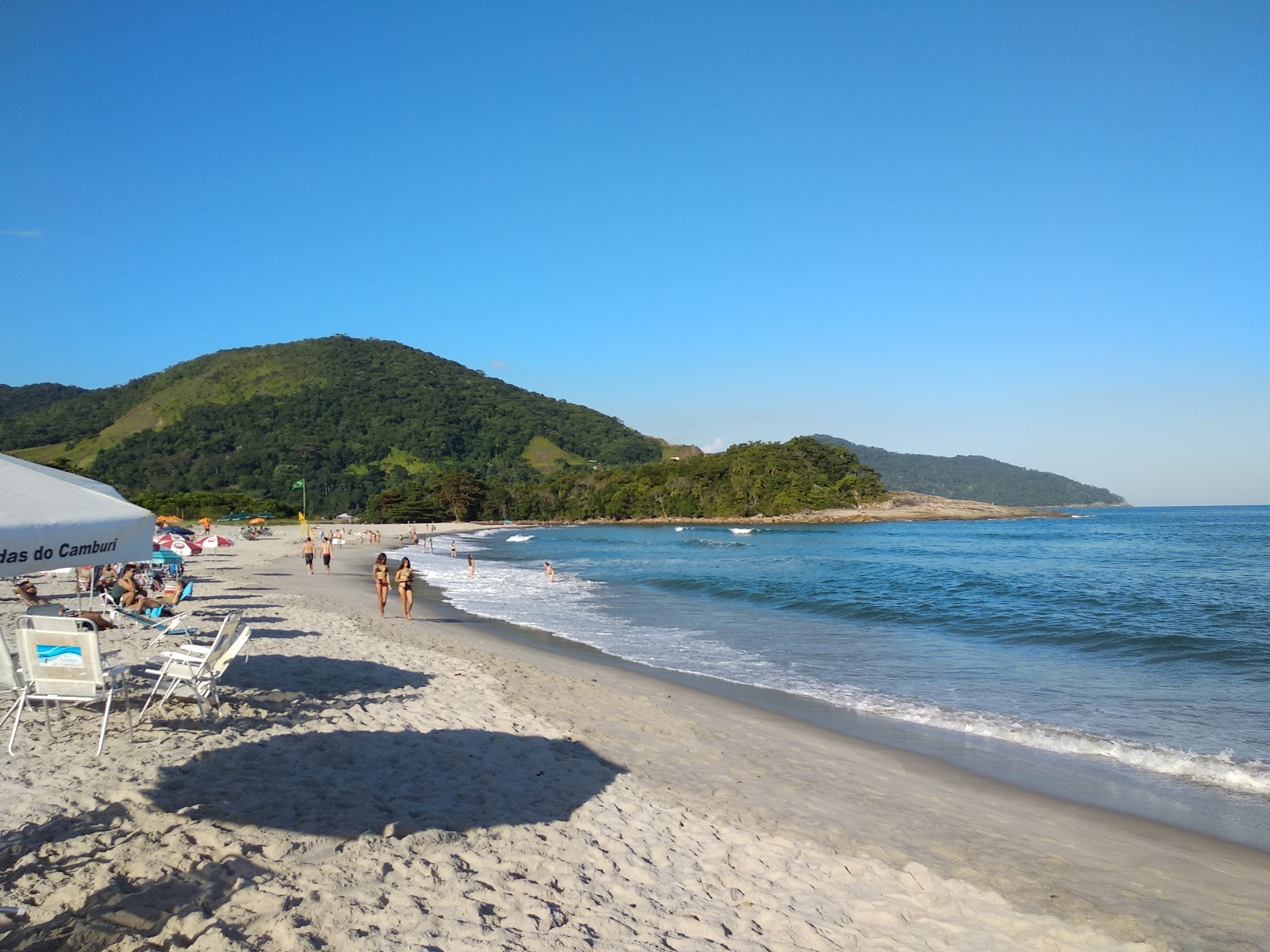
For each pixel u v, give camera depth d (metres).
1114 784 7.41
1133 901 5.01
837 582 28.30
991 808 6.73
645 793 6.47
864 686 11.63
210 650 7.47
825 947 4.18
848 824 6.18
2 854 4.25
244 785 5.57
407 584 17.22
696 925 4.26
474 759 6.82
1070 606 21.09
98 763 5.83
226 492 128.38
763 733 8.92
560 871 4.75
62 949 3.37
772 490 114.25
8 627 11.49
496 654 13.12
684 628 17.42
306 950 3.54
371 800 5.55
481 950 3.73
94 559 4.64
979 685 11.75
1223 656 13.78
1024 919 4.67
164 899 3.87
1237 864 5.66
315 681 9.42
